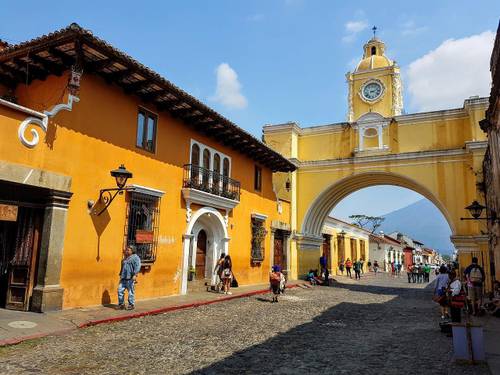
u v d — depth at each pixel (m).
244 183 18.48
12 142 8.62
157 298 12.53
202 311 11.43
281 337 8.42
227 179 16.67
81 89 10.36
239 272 17.67
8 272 9.53
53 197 9.37
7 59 10.04
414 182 21.53
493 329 9.17
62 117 9.79
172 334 8.29
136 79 11.21
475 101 19.97
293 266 23.38
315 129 24.55
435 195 20.91
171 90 11.77
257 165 19.92
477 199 19.17
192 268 15.41
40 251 9.30
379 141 22.72
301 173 24.50
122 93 11.72
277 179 24.34
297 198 24.28
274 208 21.44
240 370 6.03
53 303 9.16
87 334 7.93
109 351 6.82
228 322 9.92
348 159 23.14
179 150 14.01
